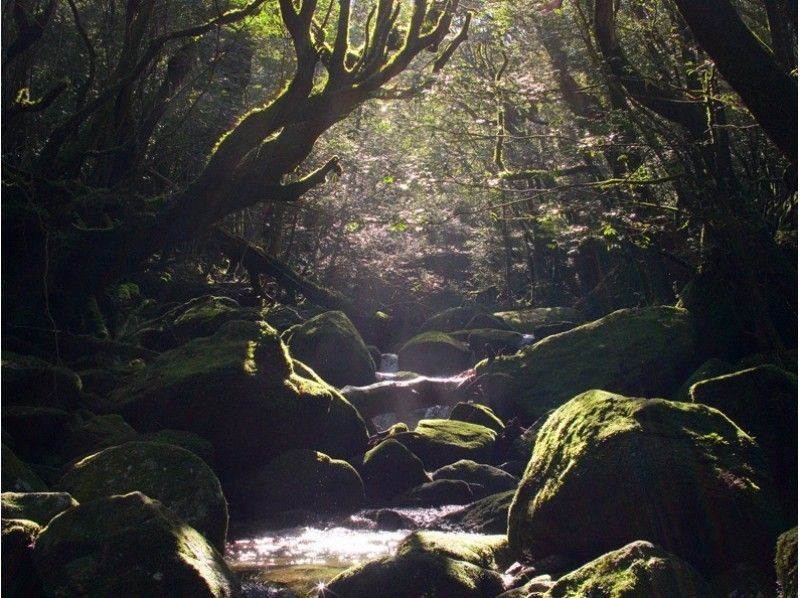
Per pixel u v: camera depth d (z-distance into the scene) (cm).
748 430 780
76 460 960
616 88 1420
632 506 636
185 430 1144
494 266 3575
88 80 1559
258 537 949
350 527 1001
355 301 2844
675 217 1501
